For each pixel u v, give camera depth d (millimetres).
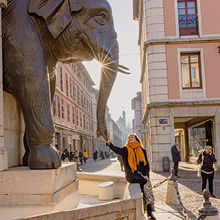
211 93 16906
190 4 17656
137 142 5156
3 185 3252
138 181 4938
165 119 16688
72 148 36719
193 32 17531
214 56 17109
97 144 62969
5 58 3609
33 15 3818
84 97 49344
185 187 10047
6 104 3945
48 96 3666
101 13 4254
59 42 4098
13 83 3607
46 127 3551
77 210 2357
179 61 17094
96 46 4152
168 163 16141
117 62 4324
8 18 3707
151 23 17391
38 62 3652
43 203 3182
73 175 4305
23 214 3168
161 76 17000
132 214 2834
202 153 8508
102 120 4324
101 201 4832
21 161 4410
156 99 16859
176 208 6840
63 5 3965
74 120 39000
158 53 17125
